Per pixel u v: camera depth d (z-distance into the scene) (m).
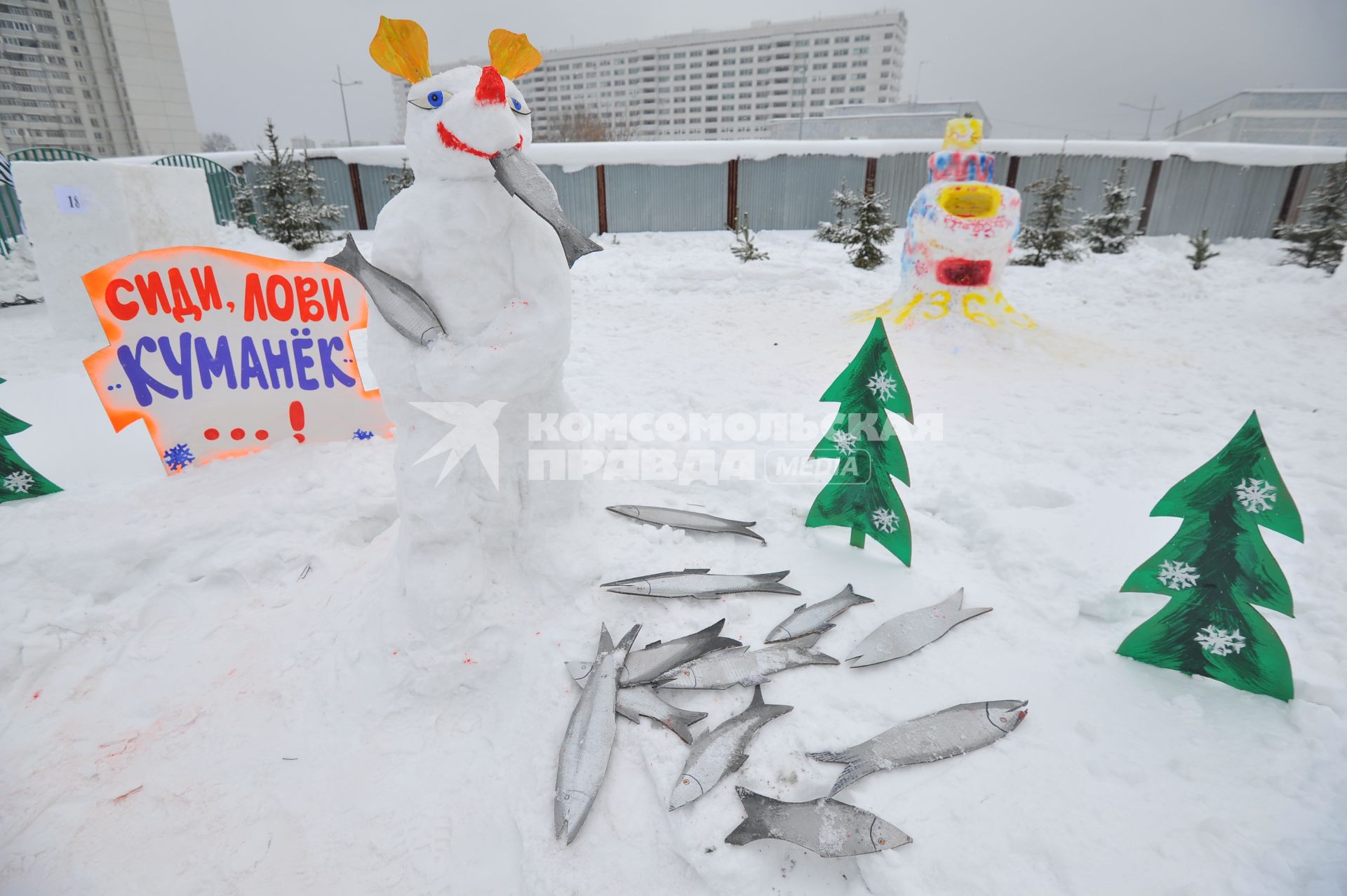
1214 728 2.67
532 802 2.58
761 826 2.31
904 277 9.21
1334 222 12.96
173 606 3.70
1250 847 2.19
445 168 2.78
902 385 3.55
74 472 4.99
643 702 2.84
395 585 3.35
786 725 2.75
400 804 2.65
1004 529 3.96
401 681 3.05
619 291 12.09
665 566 3.76
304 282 5.05
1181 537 2.87
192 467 4.99
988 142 17.64
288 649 3.38
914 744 2.61
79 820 2.61
